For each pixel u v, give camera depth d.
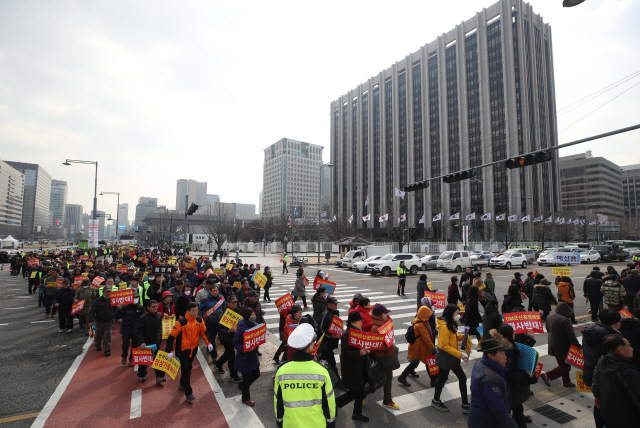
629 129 9.14
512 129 79.25
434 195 84.12
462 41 89.75
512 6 81.69
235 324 6.61
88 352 8.29
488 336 6.61
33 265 20.28
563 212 70.94
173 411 5.38
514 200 77.62
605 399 3.69
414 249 54.38
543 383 6.33
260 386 6.32
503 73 81.19
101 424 4.99
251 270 15.90
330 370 6.71
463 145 87.31
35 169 148.62
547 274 24.83
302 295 12.77
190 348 5.72
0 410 5.40
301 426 2.99
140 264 22.11
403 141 104.25
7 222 120.19
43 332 10.10
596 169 106.25
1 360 7.71
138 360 6.29
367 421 5.00
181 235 71.25
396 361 5.43
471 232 70.62
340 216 87.69
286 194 146.25
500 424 3.25
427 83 97.25
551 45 93.38
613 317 4.75
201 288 10.20
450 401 5.68
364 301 6.34
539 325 6.11
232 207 139.62
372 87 115.56
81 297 10.30
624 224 76.19
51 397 5.86
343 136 128.25
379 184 110.69
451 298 10.81
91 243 30.20
